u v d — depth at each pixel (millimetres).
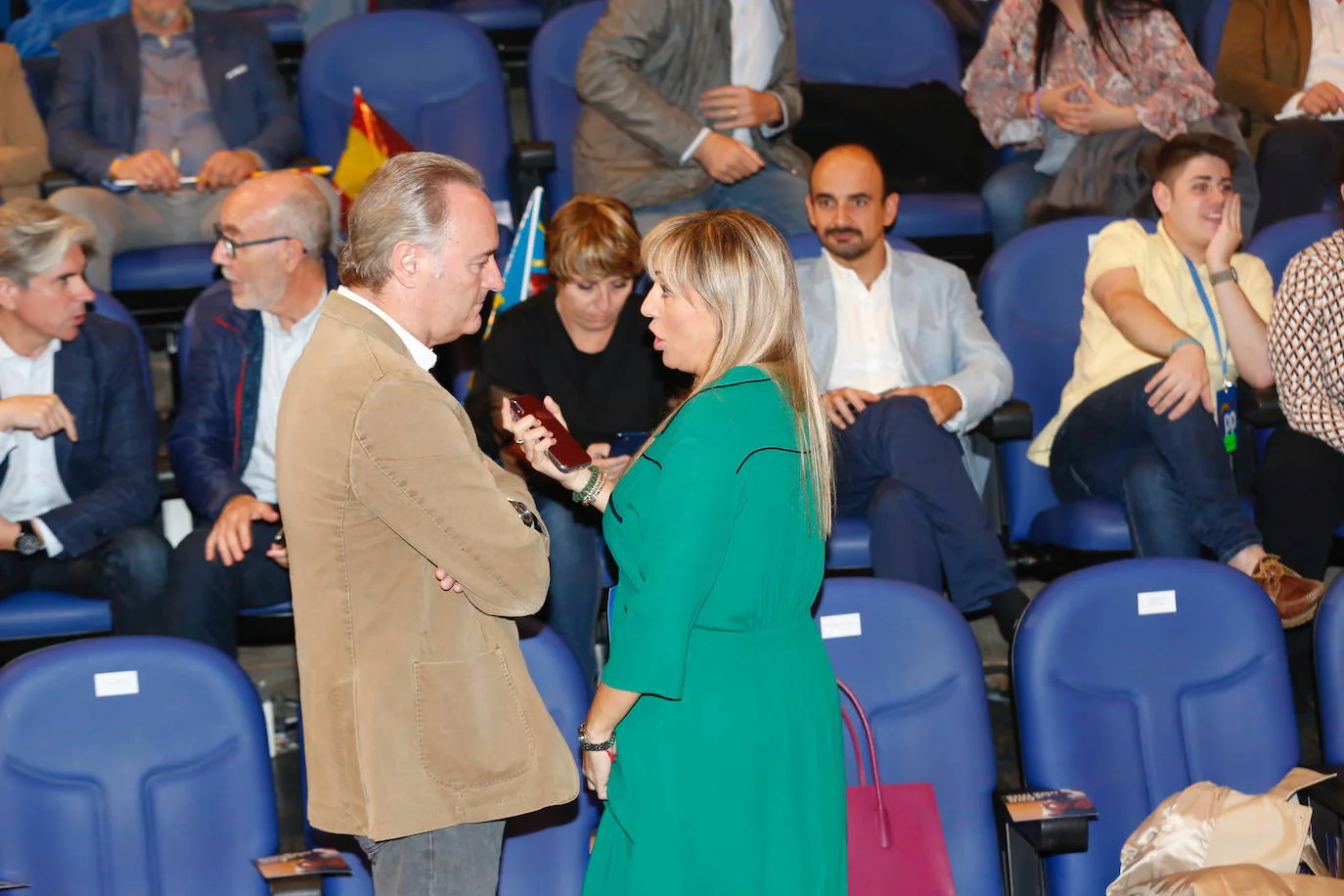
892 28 4242
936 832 2037
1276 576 2873
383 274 1673
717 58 3768
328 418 1642
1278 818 2125
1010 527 3273
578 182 3803
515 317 2924
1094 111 3768
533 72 4004
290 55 4629
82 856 2031
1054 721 2240
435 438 1636
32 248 2771
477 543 1652
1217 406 3107
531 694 1780
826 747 1821
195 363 2963
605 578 2926
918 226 3902
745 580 1752
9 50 4012
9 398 2824
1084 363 3180
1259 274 3229
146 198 3805
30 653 2072
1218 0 4266
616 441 2828
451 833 1757
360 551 1672
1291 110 4047
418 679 1692
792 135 4074
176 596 2762
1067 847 2059
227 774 2076
